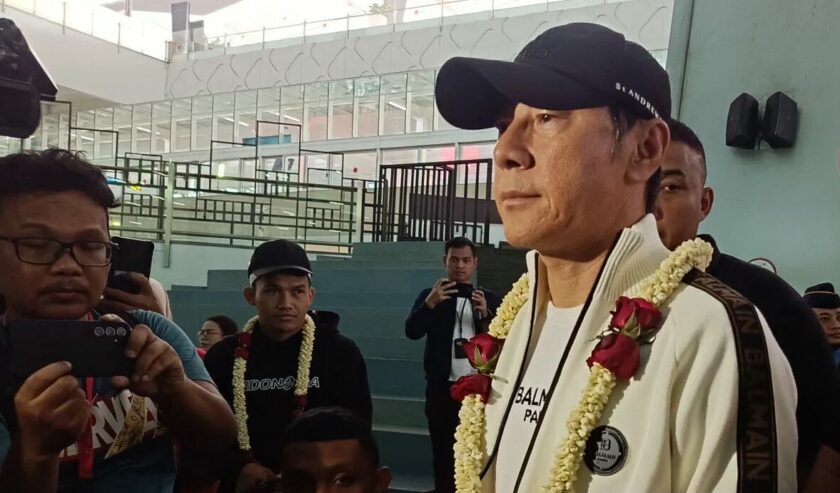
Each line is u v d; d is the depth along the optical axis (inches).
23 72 56.1
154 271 363.6
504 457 41.1
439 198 341.7
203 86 729.6
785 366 35.7
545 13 573.9
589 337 38.8
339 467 73.5
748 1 142.0
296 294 106.9
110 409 54.1
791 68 135.5
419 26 637.9
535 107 36.2
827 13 131.6
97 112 728.3
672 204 61.4
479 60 38.8
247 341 107.8
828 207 129.0
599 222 38.1
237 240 404.5
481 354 44.6
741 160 140.4
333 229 409.7
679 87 150.8
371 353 231.5
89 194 52.2
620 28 535.5
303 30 701.9
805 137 132.0
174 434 55.5
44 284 49.9
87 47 697.6
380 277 273.6
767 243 135.3
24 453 42.8
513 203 38.8
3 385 50.0
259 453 101.7
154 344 48.9
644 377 35.8
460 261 173.2
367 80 605.6
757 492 32.2
